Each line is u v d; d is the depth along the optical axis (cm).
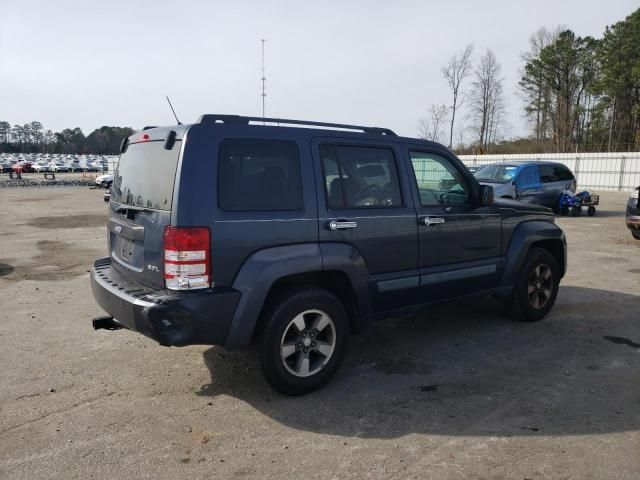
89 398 391
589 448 324
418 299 471
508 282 549
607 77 4775
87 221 1533
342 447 325
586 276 812
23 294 688
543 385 417
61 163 7650
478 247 514
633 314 611
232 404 382
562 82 5359
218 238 348
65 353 480
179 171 346
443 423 356
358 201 422
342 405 382
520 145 5781
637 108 4703
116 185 448
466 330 555
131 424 353
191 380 423
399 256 447
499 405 382
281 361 381
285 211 378
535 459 312
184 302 338
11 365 452
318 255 388
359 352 492
